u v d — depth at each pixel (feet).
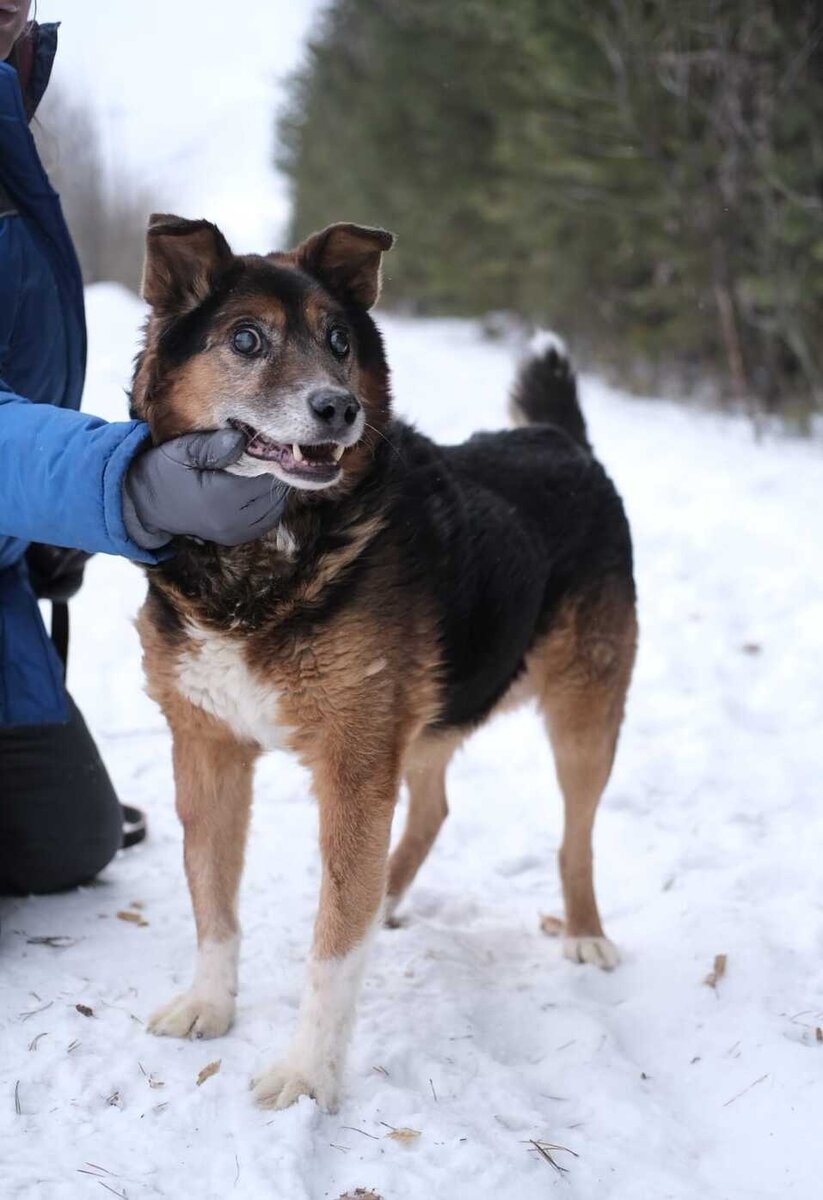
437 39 60.95
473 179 61.62
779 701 17.37
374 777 9.62
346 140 78.02
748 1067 9.58
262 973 10.75
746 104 35.04
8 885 11.85
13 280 10.25
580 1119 9.00
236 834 10.18
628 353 46.39
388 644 9.55
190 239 9.25
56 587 12.16
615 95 37.73
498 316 63.67
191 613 9.39
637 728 16.83
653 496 27.76
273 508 8.35
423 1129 8.54
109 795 12.07
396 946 11.59
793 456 31.91
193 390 9.34
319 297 9.59
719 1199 8.13
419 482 10.39
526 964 11.48
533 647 11.89
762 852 13.25
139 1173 7.91
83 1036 9.40
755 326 38.50
